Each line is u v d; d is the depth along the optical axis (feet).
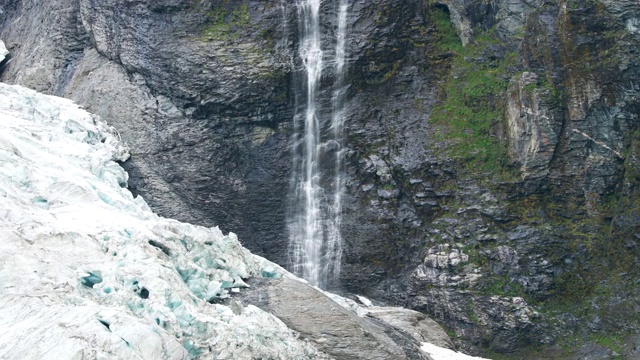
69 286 130.72
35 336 120.88
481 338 193.06
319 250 209.87
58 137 187.42
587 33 202.49
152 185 210.59
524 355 191.11
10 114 188.55
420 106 214.69
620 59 200.13
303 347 147.02
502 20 214.69
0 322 124.06
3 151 156.56
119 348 120.88
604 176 200.03
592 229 198.29
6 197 147.23
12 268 130.41
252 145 215.31
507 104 207.31
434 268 199.52
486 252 198.39
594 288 194.39
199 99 214.48
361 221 208.74
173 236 154.20
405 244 205.16
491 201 202.39
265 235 211.20
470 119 210.79
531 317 192.24
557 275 195.83
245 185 213.05
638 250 194.39
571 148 201.36
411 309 198.80
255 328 142.82
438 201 205.77
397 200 208.33
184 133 213.87
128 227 152.97
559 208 200.85
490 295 194.90
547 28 205.77
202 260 156.04
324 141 215.51
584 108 201.05
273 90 215.10
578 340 190.60
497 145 206.90
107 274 137.59
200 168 212.02
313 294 158.81
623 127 200.13
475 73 214.28
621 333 189.47
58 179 160.15
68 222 149.89
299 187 214.07
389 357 151.43
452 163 207.00
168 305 137.39
